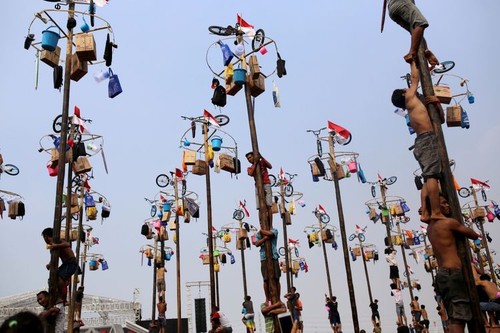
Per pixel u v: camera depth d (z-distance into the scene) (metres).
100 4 9.18
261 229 7.38
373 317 21.86
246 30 9.57
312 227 24.83
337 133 16.59
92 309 35.56
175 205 19.30
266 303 7.46
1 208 14.56
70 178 12.55
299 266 26.47
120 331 21.67
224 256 25.95
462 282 4.36
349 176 16.53
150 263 24.17
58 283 6.96
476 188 23.09
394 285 18.06
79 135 13.07
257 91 9.23
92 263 23.52
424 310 22.61
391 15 5.30
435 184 4.59
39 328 2.34
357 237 27.88
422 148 4.68
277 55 9.41
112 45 9.18
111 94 9.47
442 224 4.48
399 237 24.48
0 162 14.58
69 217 12.27
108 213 18.61
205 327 32.31
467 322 4.33
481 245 25.72
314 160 16.50
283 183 21.19
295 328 6.21
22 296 32.88
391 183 22.69
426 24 4.97
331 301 19.92
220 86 9.48
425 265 26.47
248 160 8.10
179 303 18.42
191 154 16.08
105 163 11.02
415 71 5.07
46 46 8.51
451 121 10.77
